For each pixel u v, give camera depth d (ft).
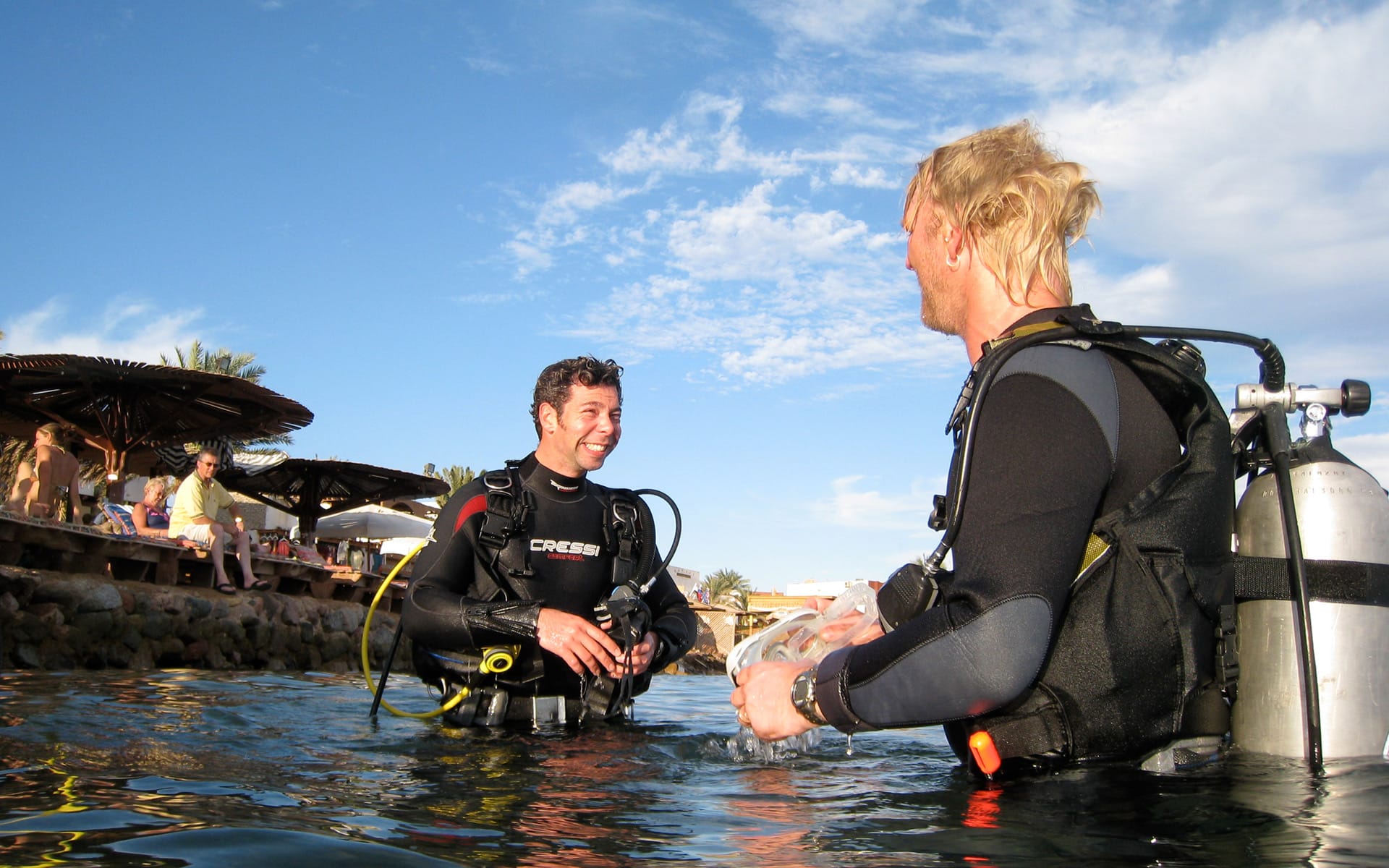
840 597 8.81
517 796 7.11
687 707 17.29
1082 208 7.17
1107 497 6.15
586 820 6.21
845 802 6.73
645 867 4.91
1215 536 6.31
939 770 8.44
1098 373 6.21
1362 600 6.64
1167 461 6.23
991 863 4.80
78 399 44.60
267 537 62.18
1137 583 6.08
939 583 6.80
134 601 31.27
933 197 7.27
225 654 35.68
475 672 12.60
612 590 14.56
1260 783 6.04
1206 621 6.32
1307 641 6.53
